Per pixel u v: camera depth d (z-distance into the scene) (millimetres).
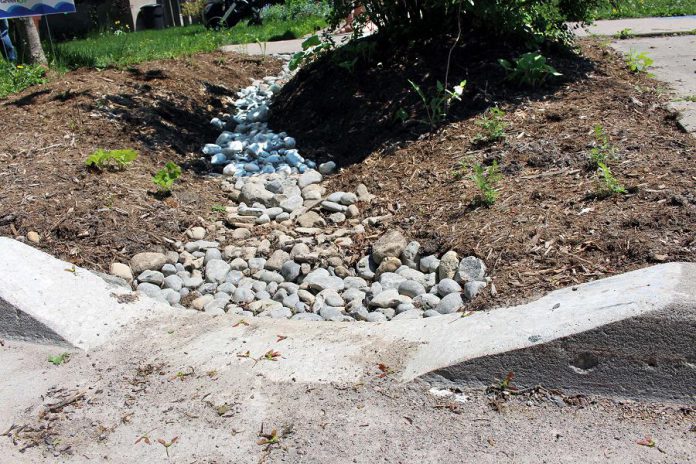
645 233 4113
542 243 4328
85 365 3867
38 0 9234
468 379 3395
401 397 3375
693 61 8281
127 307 4402
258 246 5422
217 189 6453
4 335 4156
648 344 3178
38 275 4422
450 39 7676
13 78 8773
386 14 8109
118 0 20766
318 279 4867
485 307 3938
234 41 13539
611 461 2859
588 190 4801
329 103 7730
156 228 5457
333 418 3275
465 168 5602
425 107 6695
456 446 3037
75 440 3285
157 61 9977
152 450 3180
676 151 5164
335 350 3771
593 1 7793
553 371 3305
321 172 6648
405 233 5066
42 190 5629
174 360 3840
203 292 4898
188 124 7961
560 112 6254
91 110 7414
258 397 3465
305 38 13633
